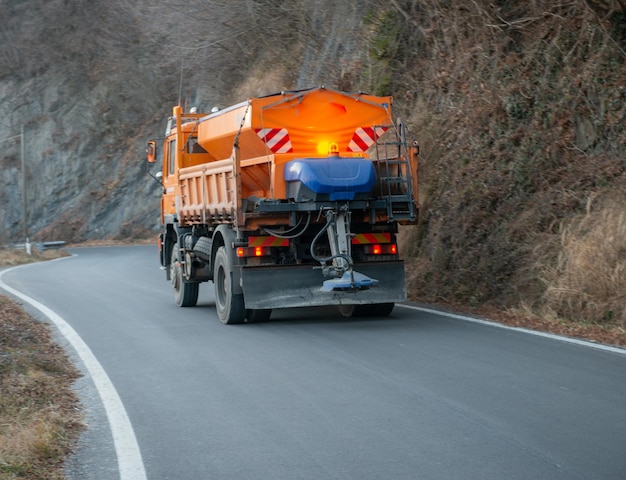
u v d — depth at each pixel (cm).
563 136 1547
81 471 590
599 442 601
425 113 1973
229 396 789
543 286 1275
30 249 4009
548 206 1424
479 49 1880
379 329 1173
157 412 741
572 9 1680
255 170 1270
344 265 1218
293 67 3152
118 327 1285
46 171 5691
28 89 5938
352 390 792
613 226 1209
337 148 1288
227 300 1273
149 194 5309
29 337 1150
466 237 1552
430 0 2111
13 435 664
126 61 5572
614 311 1120
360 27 2533
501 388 777
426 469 557
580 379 807
